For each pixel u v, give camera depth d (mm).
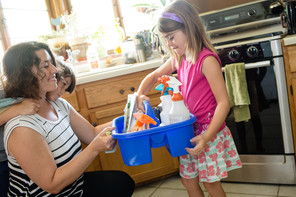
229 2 2277
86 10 2906
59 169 1105
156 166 2387
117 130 1284
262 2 2102
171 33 1318
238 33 2205
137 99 1405
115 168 2314
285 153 2043
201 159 1389
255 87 2025
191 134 1185
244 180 2203
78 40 2525
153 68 2285
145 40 2574
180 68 1491
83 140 1536
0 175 1201
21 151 1062
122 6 2963
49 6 2838
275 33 1965
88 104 2225
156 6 2676
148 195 2244
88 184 1374
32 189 1140
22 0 2635
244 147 2148
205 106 1374
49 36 2574
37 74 1152
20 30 2611
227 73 2006
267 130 2061
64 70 1429
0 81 1223
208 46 1367
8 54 1158
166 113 1262
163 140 1161
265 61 1936
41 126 1146
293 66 1905
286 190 2008
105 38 2820
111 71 2219
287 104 1979
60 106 1408
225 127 1435
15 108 1127
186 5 1342
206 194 2088
